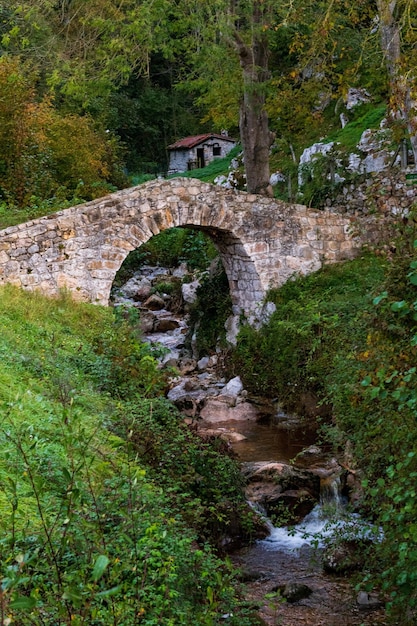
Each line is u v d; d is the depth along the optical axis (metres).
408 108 15.40
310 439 16.59
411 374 7.20
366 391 7.99
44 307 17.22
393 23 15.70
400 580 7.27
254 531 12.01
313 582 10.44
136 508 7.81
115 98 51.69
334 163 27.64
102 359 14.59
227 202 20.67
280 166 34.81
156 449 11.09
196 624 6.41
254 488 13.24
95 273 19.34
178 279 30.97
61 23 22.44
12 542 5.64
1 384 10.59
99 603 6.11
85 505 7.04
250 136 23.94
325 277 21.11
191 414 18.31
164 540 7.40
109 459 8.73
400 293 8.11
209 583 7.56
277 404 19.03
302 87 17.84
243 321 21.80
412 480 7.56
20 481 7.71
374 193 13.97
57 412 10.15
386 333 8.13
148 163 53.06
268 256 21.22
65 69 21.06
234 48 21.64
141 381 14.45
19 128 27.36
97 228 19.30
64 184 30.59
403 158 24.05
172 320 26.61
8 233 18.39
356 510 12.39
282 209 21.27
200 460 11.87
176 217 20.12
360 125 31.59
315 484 13.43
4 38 22.23
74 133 32.28
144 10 19.41
